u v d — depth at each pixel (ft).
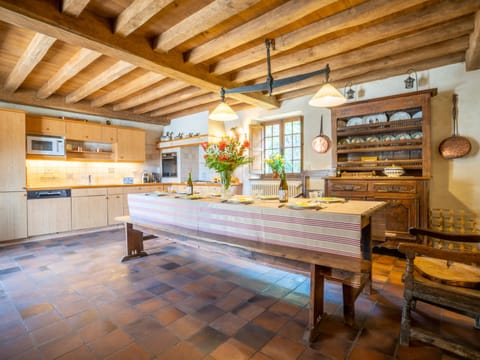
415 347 5.24
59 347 5.28
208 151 8.60
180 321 6.19
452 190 10.89
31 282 8.40
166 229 8.50
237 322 6.15
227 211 7.22
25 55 9.75
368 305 6.91
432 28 8.42
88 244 12.89
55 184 16.21
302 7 6.77
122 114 18.39
